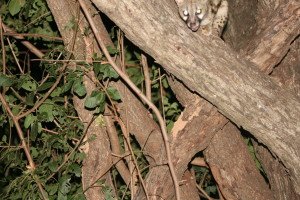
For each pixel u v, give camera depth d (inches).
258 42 62.2
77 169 62.8
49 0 64.1
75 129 66.7
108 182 67.1
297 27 61.1
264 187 68.4
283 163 63.9
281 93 61.4
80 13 63.7
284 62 67.0
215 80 59.4
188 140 63.9
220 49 59.9
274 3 65.5
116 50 63.1
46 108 65.2
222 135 66.6
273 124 60.7
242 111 60.4
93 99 59.8
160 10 58.0
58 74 64.7
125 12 56.8
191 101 63.9
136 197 66.0
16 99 69.4
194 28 59.6
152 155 67.7
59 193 62.0
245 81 60.0
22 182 64.1
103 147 65.9
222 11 69.0
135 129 66.7
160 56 59.1
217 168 67.5
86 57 63.3
